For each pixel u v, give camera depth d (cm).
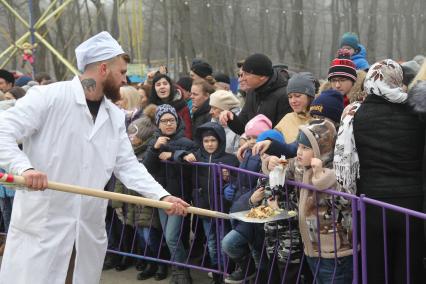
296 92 407
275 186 344
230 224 429
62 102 296
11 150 273
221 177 413
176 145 451
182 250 453
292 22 2539
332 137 340
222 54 2442
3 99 653
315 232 340
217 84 659
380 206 308
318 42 2886
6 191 528
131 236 500
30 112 287
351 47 552
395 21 2573
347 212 332
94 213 308
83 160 299
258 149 359
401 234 313
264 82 457
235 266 429
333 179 326
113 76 304
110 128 313
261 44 2570
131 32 1472
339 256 333
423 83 303
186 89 634
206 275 480
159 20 2573
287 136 405
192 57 2180
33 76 1319
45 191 293
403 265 316
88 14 2338
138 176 323
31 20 1323
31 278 295
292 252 362
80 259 305
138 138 482
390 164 310
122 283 466
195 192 441
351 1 2427
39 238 296
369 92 319
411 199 307
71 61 2377
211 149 438
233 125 446
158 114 459
